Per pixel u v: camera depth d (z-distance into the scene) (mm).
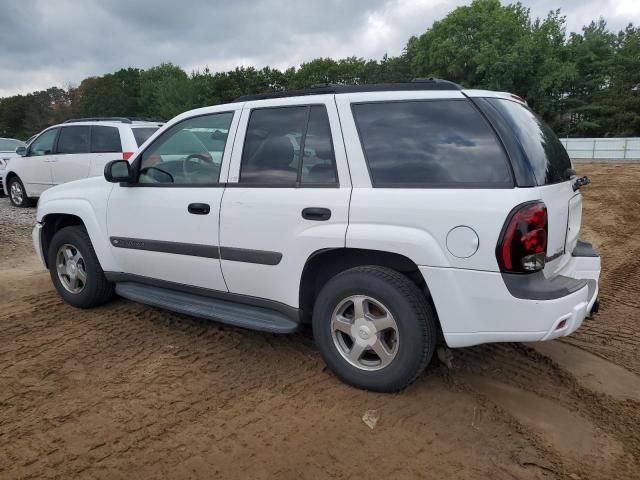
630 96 46844
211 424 3090
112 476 2646
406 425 3080
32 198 11492
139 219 4320
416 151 3234
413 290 3207
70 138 10297
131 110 76688
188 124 4188
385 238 3158
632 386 3611
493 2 50844
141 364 3846
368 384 3377
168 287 4410
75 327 4555
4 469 2686
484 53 47375
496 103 3238
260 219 3625
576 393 3486
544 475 2689
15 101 92062
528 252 2910
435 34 52281
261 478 2639
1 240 8258
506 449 2883
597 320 4891
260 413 3201
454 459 2791
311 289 3664
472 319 3059
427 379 3607
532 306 2920
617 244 8539
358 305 3361
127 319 4727
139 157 4398
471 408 3264
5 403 3309
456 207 3008
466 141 3125
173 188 4141
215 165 3969
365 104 3420
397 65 58281
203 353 4023
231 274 3859
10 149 15273
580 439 2994
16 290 5598
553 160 3455
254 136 3801
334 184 3404
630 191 15711
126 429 3033
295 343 4203
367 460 2775
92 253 4785
